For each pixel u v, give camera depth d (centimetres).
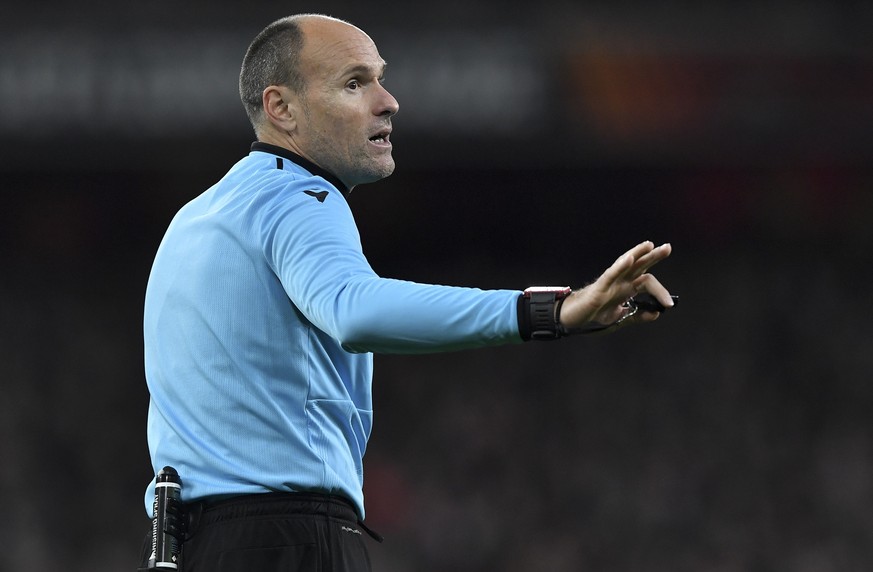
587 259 6500
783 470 5719
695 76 4969
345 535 912
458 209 6488
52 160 4919
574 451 5778
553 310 768
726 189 6381
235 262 903
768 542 5456
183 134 4866
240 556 868
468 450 5762
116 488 5594
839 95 4975
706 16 4959
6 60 4778
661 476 5675
